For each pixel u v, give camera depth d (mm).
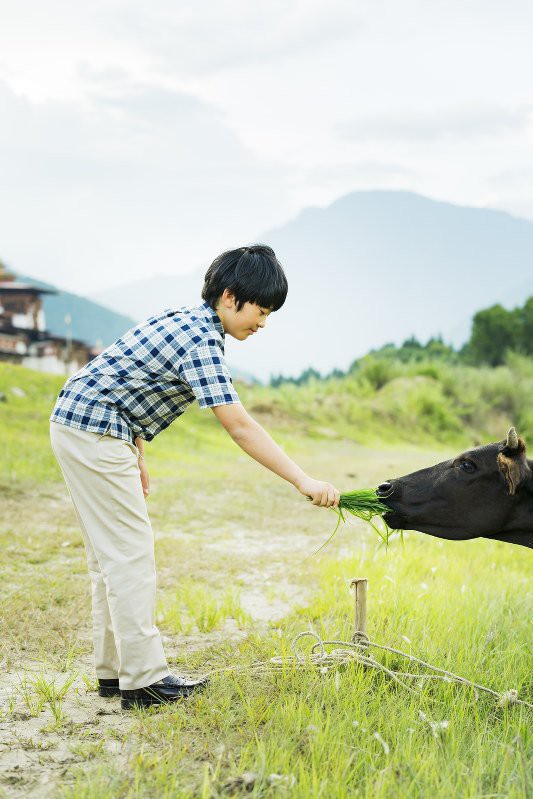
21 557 6965
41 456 12938
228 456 18109
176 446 18344
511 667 4406
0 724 3602
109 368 3746
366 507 4316
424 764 3158
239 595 6078
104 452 3699
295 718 3543
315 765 3146
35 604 5477
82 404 3705
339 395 35062
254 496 11484
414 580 6344
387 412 34406
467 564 7199
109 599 3768
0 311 34000
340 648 4402
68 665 4398
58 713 3631
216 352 3727
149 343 3738
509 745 3295
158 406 3852
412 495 4363
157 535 8477
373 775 3086
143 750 3305
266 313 3877
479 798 2926
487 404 42281
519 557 7914
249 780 3031
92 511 3750
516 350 54812
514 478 4129
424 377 41406
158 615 5340
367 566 6691
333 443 27000
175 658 4590
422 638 4719
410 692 3908
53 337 34844
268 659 4391
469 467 4285
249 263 3799
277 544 8375
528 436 39906
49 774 3141
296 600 6062
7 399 18844
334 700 3777
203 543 8242
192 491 11570
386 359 43719
